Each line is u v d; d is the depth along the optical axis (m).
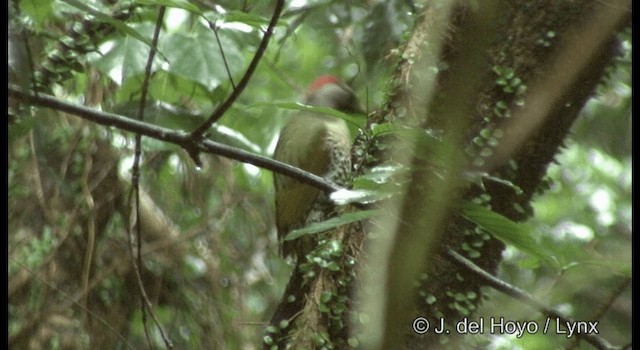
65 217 10.31
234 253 11.43
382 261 3.39
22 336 10.05
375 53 9.55
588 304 10.11
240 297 11.20
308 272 7.29
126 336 10.38
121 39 8.87
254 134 12.28
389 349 3.28
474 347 7.52
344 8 11.27
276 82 13.47
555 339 9.37
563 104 7.48
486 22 3.29
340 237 7.24
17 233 10.24
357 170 6.82
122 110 9.10
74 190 10.36
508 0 7.59
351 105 10.22
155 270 10.75
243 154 7.08
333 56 13.45
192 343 10.80
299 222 9.62
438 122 5.93
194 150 7.05
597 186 14.77
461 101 3.38
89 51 8.22
